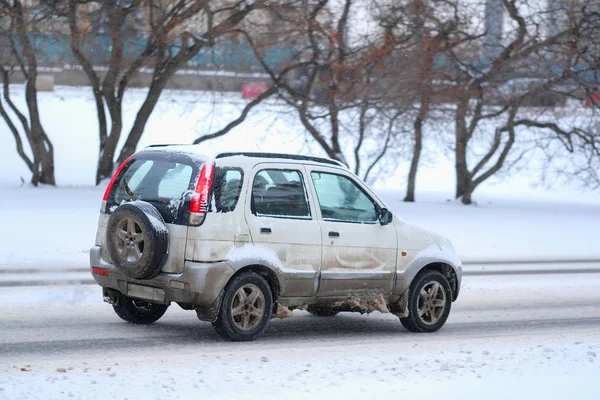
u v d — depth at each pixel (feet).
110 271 38.45
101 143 137.49
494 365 32.78
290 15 118.11
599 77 132.67
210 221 36.19
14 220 86.38
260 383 28.25
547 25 128.36
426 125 138.82
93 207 103.76
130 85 144.36
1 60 124.26
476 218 119.44
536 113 141.38
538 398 28.04
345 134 148.66
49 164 136.36
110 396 25.67
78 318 42.01
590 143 138.00
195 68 138.31
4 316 41.42
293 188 39.19
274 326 43.39
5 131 186.70
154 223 36.01
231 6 120.98
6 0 112.06
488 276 68.13
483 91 132.77
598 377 31.30
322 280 39.52
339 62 120.06
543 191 184.75
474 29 125.80
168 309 46.32
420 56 118.21
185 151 37.88
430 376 30.40
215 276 36.01
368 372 30.63
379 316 48.65
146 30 123.85
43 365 30.60
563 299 58.13
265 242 37.65
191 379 28.37
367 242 41.11
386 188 173.17
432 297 43.83
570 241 99.81
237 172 37.45
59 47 135.23
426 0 118.42
